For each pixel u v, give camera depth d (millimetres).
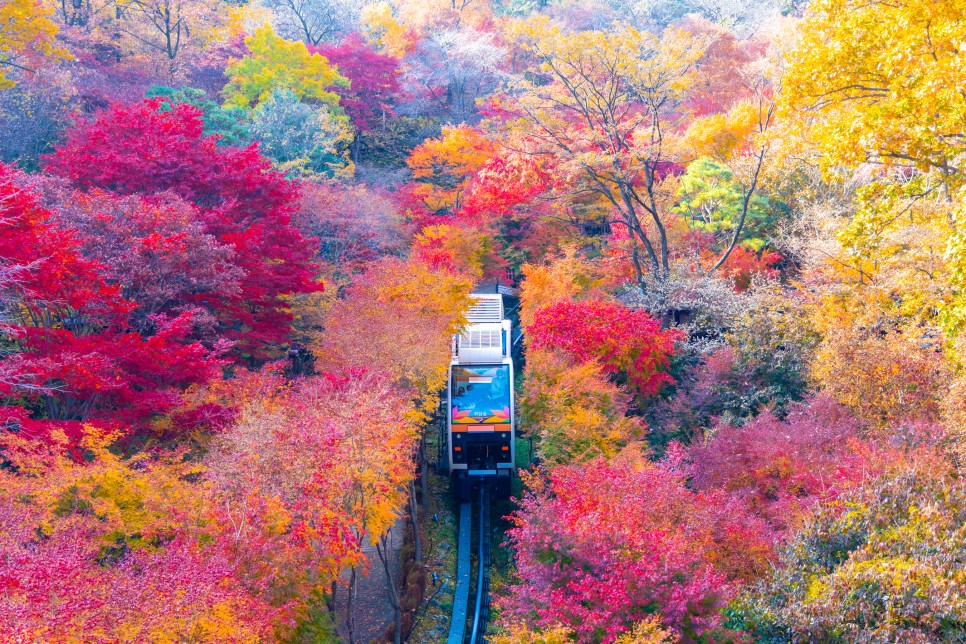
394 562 21219
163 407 16312
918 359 20016
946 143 14680
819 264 29484
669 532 14047
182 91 43938
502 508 26406
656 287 32812
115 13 62375
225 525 12836
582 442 21938
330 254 35062
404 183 51406
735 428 21781
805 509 15555
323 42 78500
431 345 22109
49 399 16672
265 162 24859
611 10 95125
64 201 17828
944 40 14438
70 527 11664
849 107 17812
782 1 89750
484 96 67000
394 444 16312
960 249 13359
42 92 37281
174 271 18531
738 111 33812
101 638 8938
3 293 14711
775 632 12180
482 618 19656
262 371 19250
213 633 9938
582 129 37781
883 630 10727
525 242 43875
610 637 11562
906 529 12453
